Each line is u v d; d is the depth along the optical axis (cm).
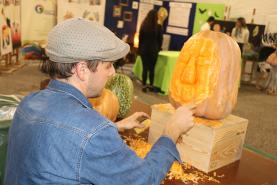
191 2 766
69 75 77
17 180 73
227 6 742
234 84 123
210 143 114
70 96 77
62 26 74
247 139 354
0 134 108
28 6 600
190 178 111
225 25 670
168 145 85
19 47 605
